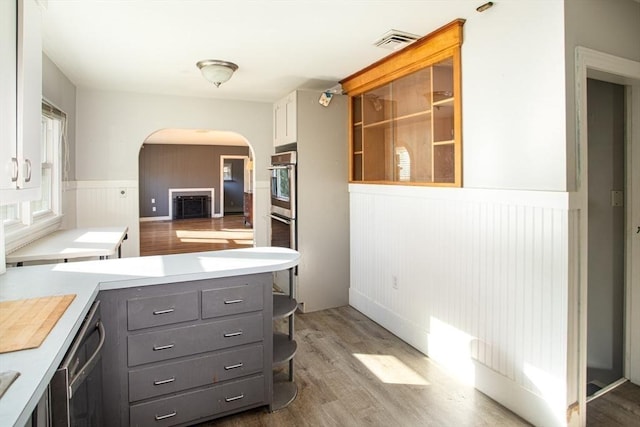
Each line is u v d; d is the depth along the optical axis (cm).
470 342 254
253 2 216
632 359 256
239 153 1329
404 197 315
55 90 323
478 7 227
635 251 252
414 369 277
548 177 201
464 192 252
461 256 258
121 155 414
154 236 885
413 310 310
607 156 260
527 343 215
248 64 327
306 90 395
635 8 219
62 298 159
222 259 232
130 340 190
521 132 214
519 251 218
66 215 362
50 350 115
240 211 1402
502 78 223
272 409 228
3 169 139
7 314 142
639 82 237
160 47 284
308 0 215
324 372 274
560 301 198
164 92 418
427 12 232
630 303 256
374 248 362
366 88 358
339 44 281
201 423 215
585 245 200
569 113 193
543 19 201
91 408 159
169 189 1239
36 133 166
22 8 151
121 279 188
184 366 202
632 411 228
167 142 1188
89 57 304
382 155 351
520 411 220
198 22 242
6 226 248
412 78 305
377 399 240
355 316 382
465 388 252
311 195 395
